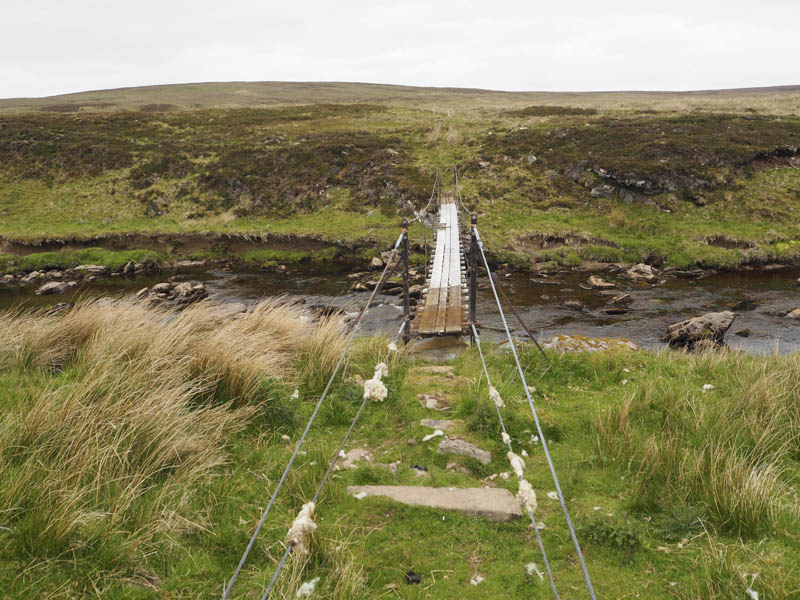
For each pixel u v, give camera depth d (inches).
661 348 472.4
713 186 993.5
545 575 128.0
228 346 238.1
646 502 156.3
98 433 153.3
